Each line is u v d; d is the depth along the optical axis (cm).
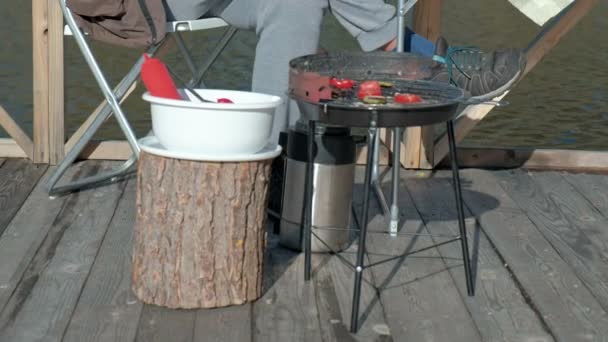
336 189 316
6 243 322
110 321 268
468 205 375
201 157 262
